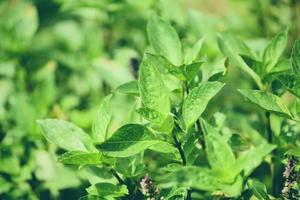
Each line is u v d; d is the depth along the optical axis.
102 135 0.57
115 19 0.93
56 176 0.74
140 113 0.54
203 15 0.82
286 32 0.64
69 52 0.93
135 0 0.90
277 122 0.68
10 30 0.90
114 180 0.61
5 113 0.83
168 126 0.55
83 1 0.92
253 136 0.69
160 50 0.62
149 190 0.58
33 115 0.79
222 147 0.52
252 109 0.79
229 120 0.75
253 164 0.52
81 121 0.78
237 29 0.88
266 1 0.88
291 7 0.86
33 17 0.91
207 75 0.64
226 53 0.66
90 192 0.59
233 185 0.52
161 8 0.87
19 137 0.78
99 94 0.87
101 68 0.84
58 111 0.82
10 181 0.74
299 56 0.57
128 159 0.59
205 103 0.55
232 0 0.91
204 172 0.52
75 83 0.89
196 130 0.61
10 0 1.04
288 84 0.57
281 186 0.64
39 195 0.73
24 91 0.88
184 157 0.57
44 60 0.92
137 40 0.92
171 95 0.64
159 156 0.71
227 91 0.82
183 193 0.58
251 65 0.63
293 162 0.58
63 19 0.99
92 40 0.88
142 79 0.55
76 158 0.55
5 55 0.90
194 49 0.63
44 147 0.76
